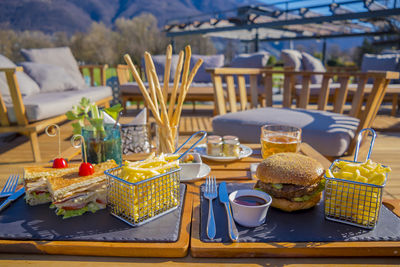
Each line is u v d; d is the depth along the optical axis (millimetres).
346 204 705
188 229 706
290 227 701
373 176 686
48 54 4242
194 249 628
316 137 1842
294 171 757
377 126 3762
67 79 3850
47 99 2824
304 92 2811
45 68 3711
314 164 794
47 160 2406
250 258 636
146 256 638
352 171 724
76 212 754
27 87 3188
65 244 638
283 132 1090
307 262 625
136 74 1061
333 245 632
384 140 3133
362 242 645
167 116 1124
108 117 1396
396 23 11578
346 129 1893
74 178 784
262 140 1104
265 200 739
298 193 750
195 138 1985
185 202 853
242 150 1391
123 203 722
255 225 696
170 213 772
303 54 5035
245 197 757
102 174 808
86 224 713
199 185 989
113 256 642
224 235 670
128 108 5336
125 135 1380
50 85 3625
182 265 614
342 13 8898
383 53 5656
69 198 748
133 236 662
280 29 12148
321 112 2287
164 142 1155
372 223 692
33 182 803
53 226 703
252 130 2027
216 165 1213
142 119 1521
